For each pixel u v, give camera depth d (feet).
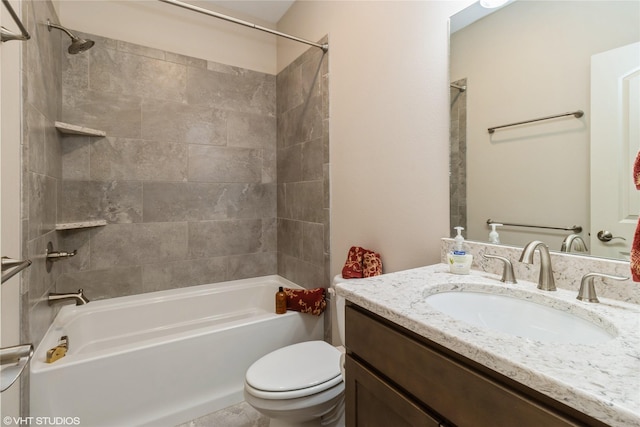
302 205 7.51
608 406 1.27
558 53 2.96
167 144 7.27
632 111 2.52
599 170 2.71
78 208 6.36
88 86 6.41
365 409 2.68
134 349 4.84
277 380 4.03
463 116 3.84
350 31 5.79
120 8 6.73
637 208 2.52
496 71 3.48
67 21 6.20
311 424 4.39
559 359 1.63
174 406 5.15
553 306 2.64
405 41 4.61
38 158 4.55
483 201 3.65
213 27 7.84
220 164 7.95
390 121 4.92
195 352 5.34
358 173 5.67
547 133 3.06
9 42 3.36
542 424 1.50
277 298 6.52
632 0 2.50
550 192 3.05
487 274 3.43
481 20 3.62
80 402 4.44
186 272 7.59
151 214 7.14
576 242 2.87
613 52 2.61
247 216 8.37
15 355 1.94
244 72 8.24
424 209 4.38
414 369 2.20
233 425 5.14
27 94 4.06
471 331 1.97
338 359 4.61
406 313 2.28
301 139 7.50
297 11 7.61
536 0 3.13
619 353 1.70
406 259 4.69
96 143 6.51
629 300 2.49
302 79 7.41
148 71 7.04
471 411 1.82
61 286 6.20
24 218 3.91
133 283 6.98
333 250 6.48
